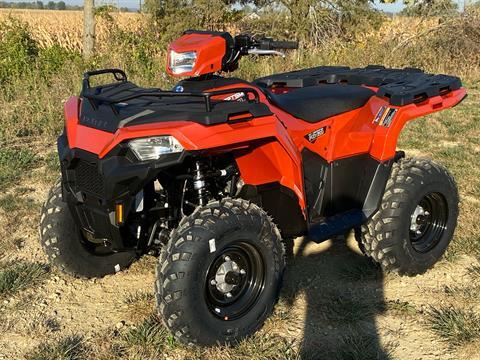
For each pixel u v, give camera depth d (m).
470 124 8.66
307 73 4.53
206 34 3.41
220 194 3.41
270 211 3.49
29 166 6.56
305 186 3.71
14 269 4.06
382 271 4.11
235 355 3.14
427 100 3.96
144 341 3.28
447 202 4.08
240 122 3.04
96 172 3.02
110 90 3.42
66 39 18.78
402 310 3.65
